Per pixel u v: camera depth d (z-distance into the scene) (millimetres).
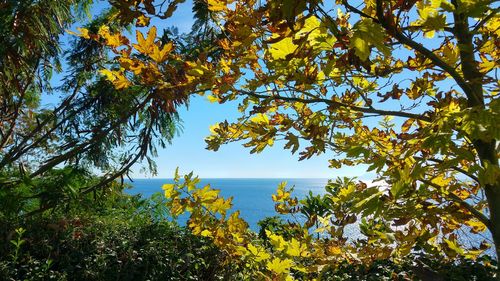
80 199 6051
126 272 4504
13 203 5613
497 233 1790
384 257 2084
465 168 2145
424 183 1833
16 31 5926
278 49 1553
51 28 6406
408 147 1590
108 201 6738
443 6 1513
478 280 3736
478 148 1744
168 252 4859
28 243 4746
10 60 6160
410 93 2098
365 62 1248
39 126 6777
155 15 1461
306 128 2043
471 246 2215
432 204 1867
